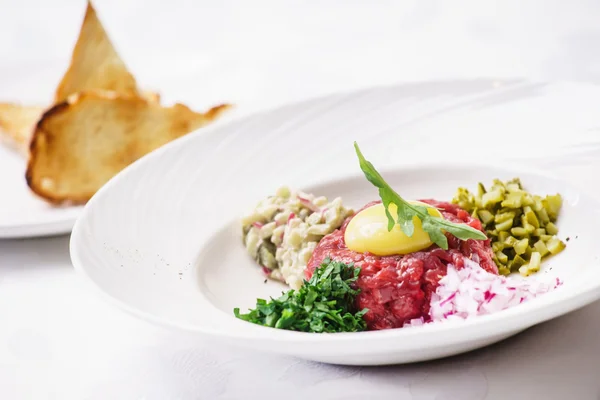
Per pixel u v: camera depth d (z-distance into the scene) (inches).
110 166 24.8
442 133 23.1
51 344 18.8
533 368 16.8
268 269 20.6
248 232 21.0
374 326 18.3
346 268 18.3
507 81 23.6
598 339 17.3
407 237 18.4
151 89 30.1
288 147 23.3
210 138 23.2
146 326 19.2
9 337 19.2
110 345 18.7
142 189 21.5
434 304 18.0
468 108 23.4
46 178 24.0
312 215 20.3
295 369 17.5
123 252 19.7
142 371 17.8
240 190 22.3
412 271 18.1
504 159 21.9
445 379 16.9
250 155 23.1
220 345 18.3
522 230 20.1
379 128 23.5
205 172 22.5
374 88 24.2
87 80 26.8
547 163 21.4
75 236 19.4
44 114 24.0
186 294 19.0
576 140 21.7
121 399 17.2
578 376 16.6
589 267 19.2
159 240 20.6
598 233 19.8
